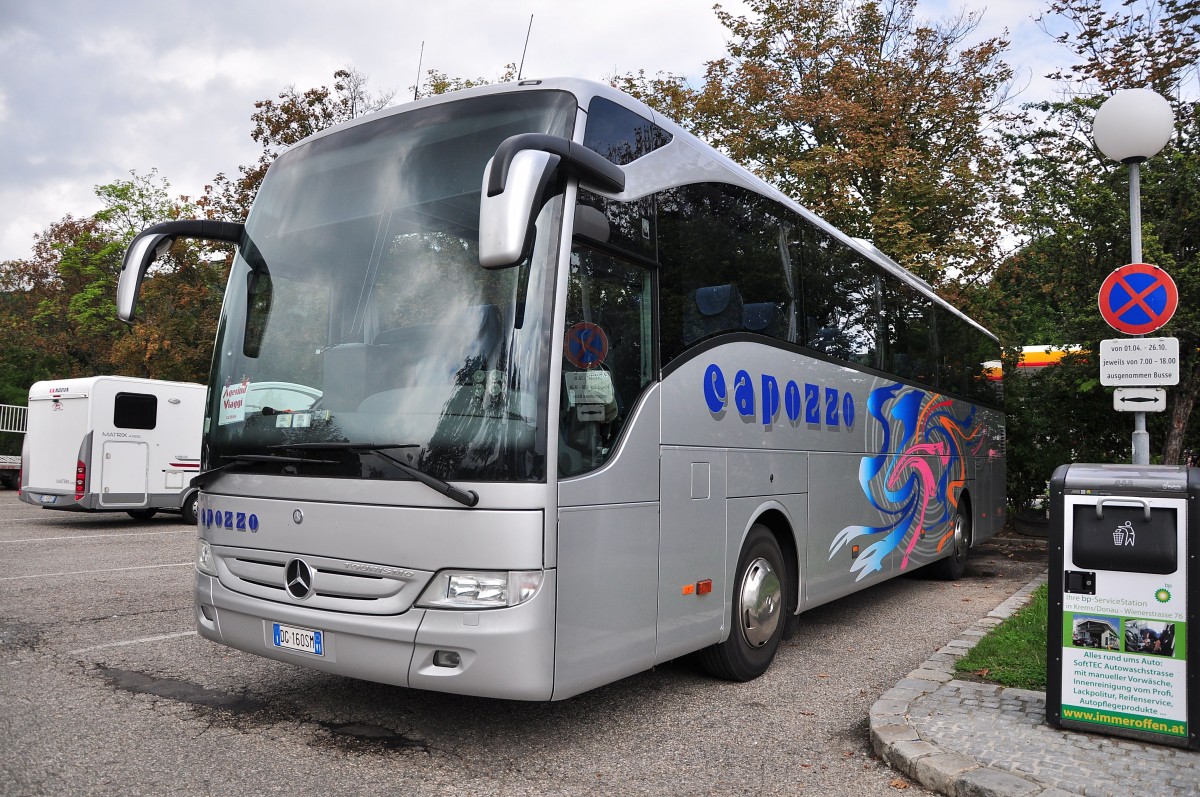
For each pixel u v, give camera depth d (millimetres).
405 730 4508
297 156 5047
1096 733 4246
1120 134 6223
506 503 3705
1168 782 3654
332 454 4102
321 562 4098
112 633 6547
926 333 9398
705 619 5043
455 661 3781
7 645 6156
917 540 8680
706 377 5156
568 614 3895
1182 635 4094
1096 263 11672
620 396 4383
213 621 4613
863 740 4535
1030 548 13500
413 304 4176
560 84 4410
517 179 3441
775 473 5914
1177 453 11586
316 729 4480
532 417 3793
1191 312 10500
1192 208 10797
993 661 5609
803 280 6656
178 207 31969
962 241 17031
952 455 9961
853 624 7680
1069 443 14430
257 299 4750
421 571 3809
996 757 3936
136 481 14938
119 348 30469
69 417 14781
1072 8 14359
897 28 21297
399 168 4539
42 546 11914
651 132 4980
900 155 17125
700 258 5242
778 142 20734
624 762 4164
